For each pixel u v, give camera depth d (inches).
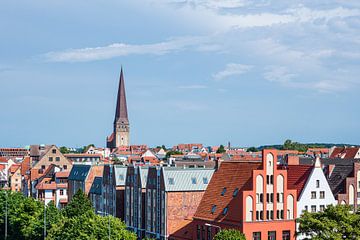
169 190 6304.1
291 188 5590.6
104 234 5295.3
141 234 6884.8
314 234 4596.5
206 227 5565.9
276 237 5211.6
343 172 6008.9
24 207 6899.6
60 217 6481.3
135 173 7086.6
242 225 5064.0
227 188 5575.8
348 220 4384.8
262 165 5221.5
